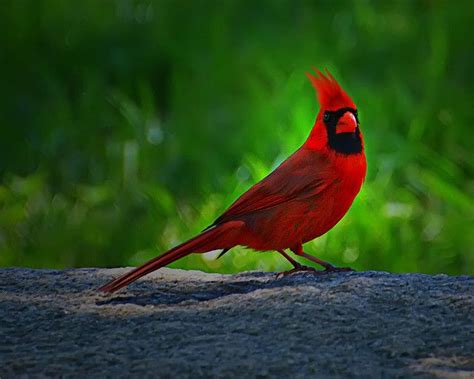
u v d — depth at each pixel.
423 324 6.07
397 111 13.43
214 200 12.27
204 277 7.55
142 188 12.41
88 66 15.30
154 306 6.67
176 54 15.11
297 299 6.44
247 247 7.36
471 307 6.33
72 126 13.86
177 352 5.68
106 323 6.27
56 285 7.29
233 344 5.79
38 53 15.50
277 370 5.44
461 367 5.55
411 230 11.48
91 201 12.31
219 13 15.40
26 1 16.05
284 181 7.14
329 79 7.38
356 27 15.05
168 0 15.91
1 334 6.11
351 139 7.27
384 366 5.53
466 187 12.64
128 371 5.45
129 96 14.81
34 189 12.65
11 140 14.06
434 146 13.21
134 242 11.72
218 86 14.20
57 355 5.70
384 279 6.92
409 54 14.48
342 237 11.24
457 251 11.31
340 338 5.87
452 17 14.97
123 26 15.76
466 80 14.06
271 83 14.22
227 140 13.21
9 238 11.93
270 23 15.30
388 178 12.30
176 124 13.62
